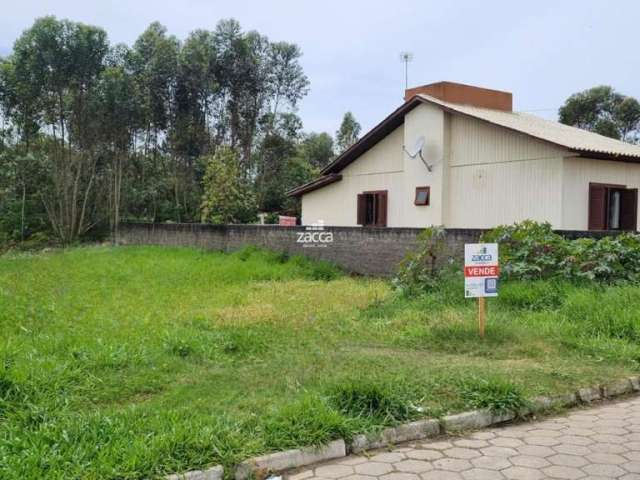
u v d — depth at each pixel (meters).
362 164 18.56
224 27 31.47
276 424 3.87
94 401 4.44
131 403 4.43
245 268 13.70
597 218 13.73
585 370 5.50
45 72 26.66
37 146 29.28
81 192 29.78
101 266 15.20
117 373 5.07
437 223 15.59
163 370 5.28
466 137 15.24
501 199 14.33
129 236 24.20
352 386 4.39
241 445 3.62
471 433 4.22
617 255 8.96
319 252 14.59
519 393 4.65
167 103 30.16
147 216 30.45
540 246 9.34
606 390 5.09
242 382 4.96
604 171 13.87
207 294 10.30
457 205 15.48
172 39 29.80
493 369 5.37
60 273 13.66
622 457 3.77
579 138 15.15
